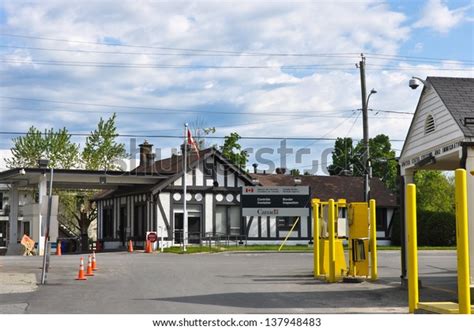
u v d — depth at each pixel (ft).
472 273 43.42
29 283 58.39
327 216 64.13
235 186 139.64
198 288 54.19
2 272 70.64
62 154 176.24
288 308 42.19
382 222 151.12
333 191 153.79
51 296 48.39
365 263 61.11
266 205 133.90
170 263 85.30
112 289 53.26
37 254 116.06
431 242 138.72
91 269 67.72
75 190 170.50
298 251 117.60
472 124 46.60
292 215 134.10
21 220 159.53
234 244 137.28
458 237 29.68
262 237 140.56
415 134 55.06
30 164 174.70
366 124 121.80
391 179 197.98
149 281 60.18
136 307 42.22
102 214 164.96
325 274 63.93
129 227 144.56
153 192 129.59
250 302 45.19
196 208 135.33
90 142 178.91
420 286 55.26
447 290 52.65
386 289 53.88
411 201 33.68
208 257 100.83
